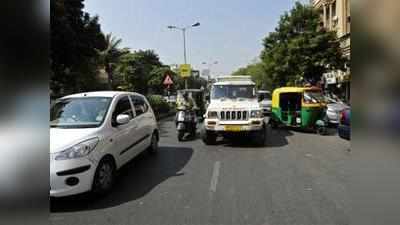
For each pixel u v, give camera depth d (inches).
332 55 905.5
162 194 230.4
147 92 1860.2
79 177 209.9
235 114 416.2
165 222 181.3
